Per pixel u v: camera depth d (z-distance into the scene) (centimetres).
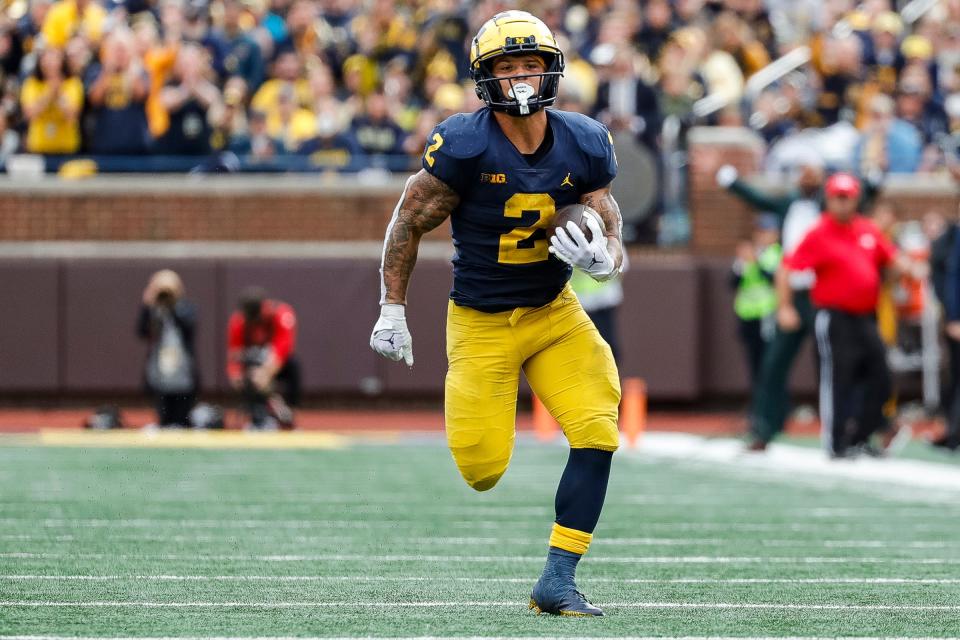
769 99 6250
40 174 5838
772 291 5194
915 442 4931
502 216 1784
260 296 5109
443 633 1644
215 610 1808
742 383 5778
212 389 5706
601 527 2789
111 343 5709
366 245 5816
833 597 1952
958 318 4409
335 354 5747
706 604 1883
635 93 5769
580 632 1655
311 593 1955
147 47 5906
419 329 5753
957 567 2262
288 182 5812
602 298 4425
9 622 1714
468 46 6300
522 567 2227
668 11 6462
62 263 5703
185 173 5834
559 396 1839
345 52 6388
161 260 5728
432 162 1780
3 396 5741
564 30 6512
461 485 3538
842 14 6744
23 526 2709
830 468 3994
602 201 1833
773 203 4422
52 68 5825
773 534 2686
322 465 4047
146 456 4275
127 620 1730
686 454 4431
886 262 4059
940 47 6656
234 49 6119
